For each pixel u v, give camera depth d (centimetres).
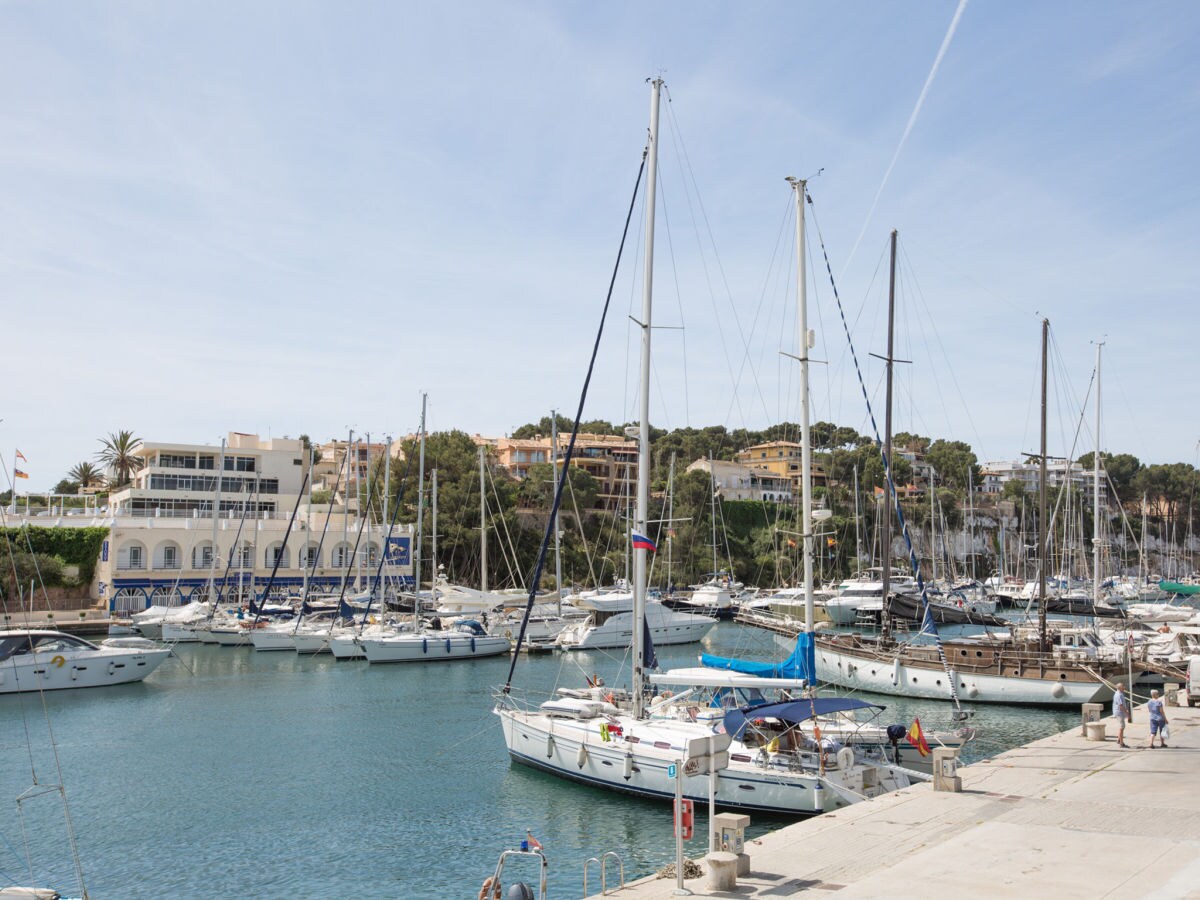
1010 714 3653
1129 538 14562
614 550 9706
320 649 5900
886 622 4350
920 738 2402
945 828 1659
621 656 5703
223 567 8631
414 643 5484
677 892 1359
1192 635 4375
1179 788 1934
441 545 9394
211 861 2111
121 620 7131
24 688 4412
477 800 2555
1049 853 1485
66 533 7962
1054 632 4653
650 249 2844
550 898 1853
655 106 2877
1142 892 1283
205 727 3628
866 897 1297
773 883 1379
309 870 2047
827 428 14325
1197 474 15988
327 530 9181
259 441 10931
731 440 15800
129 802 2586
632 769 2491
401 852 2153
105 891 1944
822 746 2294
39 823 2406
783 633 5659
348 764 3003
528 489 11031
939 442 17688
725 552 10556
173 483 10075
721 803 2308
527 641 5847
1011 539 13950
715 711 2648
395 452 11619
